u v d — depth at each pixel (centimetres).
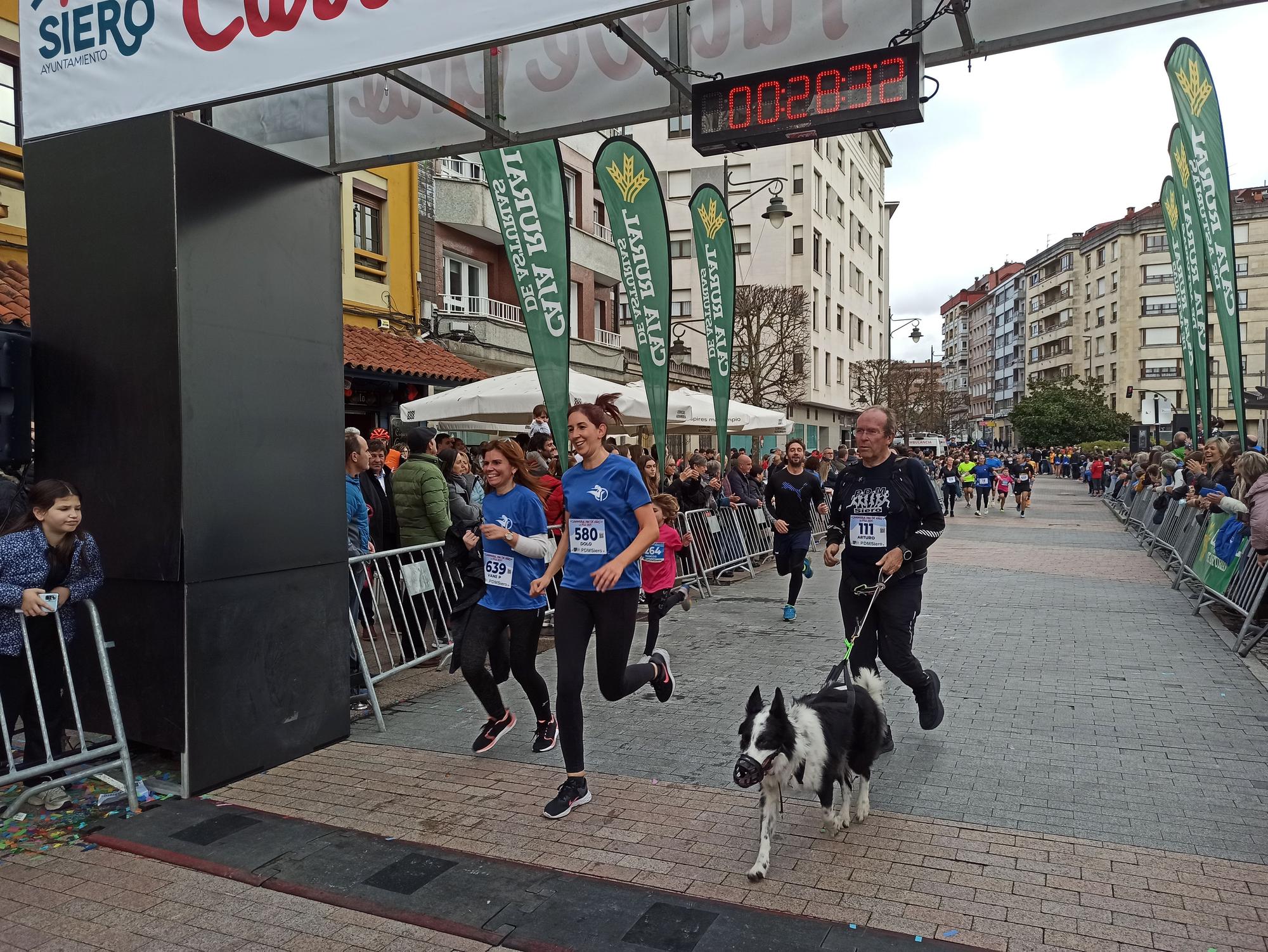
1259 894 325
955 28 471
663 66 495
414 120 588
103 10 456
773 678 652
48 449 473
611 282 2509
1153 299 6562
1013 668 670
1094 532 1886
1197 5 418
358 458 654
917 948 292
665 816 404
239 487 462
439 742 517
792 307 3203
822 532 1702
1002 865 350
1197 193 887
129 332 446
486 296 1898
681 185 3922
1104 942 295
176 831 394
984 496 2712
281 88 424
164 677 441
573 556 419
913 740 505
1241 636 727
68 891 343
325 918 320
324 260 519
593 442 417
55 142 464
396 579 637
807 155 3850
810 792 425
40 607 399
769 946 295
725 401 1118
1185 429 3052
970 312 12644
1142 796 419
